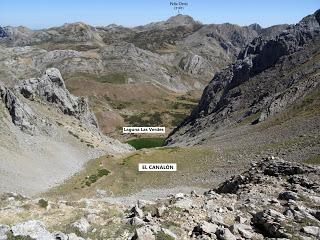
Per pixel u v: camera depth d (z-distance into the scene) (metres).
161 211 23.66
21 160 83.88
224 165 84.69
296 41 178.88
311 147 76.25
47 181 79.50
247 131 118.31
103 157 101.38
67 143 109.88
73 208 30.08
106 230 21.52
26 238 17.20
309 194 29.67
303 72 150.12
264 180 35.25
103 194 75.31
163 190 76.56
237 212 24.77
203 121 178.25
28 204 31.12
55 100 147.12
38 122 108.62
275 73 168.62
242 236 20.48
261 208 25.83
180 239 19.92
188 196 29.52
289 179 34.44
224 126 149.50
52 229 22.47
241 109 160.25
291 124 101.50
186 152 99.12
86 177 84.06
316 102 113.88
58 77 154.00
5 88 106.88
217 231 20.42
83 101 167.12
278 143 89.81
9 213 29.11
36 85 145.62
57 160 94.69
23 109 105.06
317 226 21.31
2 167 74.81
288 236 20.02
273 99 137.75
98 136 146.12
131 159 95.50
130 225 21.81
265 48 188.50
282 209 25.52
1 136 89.75
